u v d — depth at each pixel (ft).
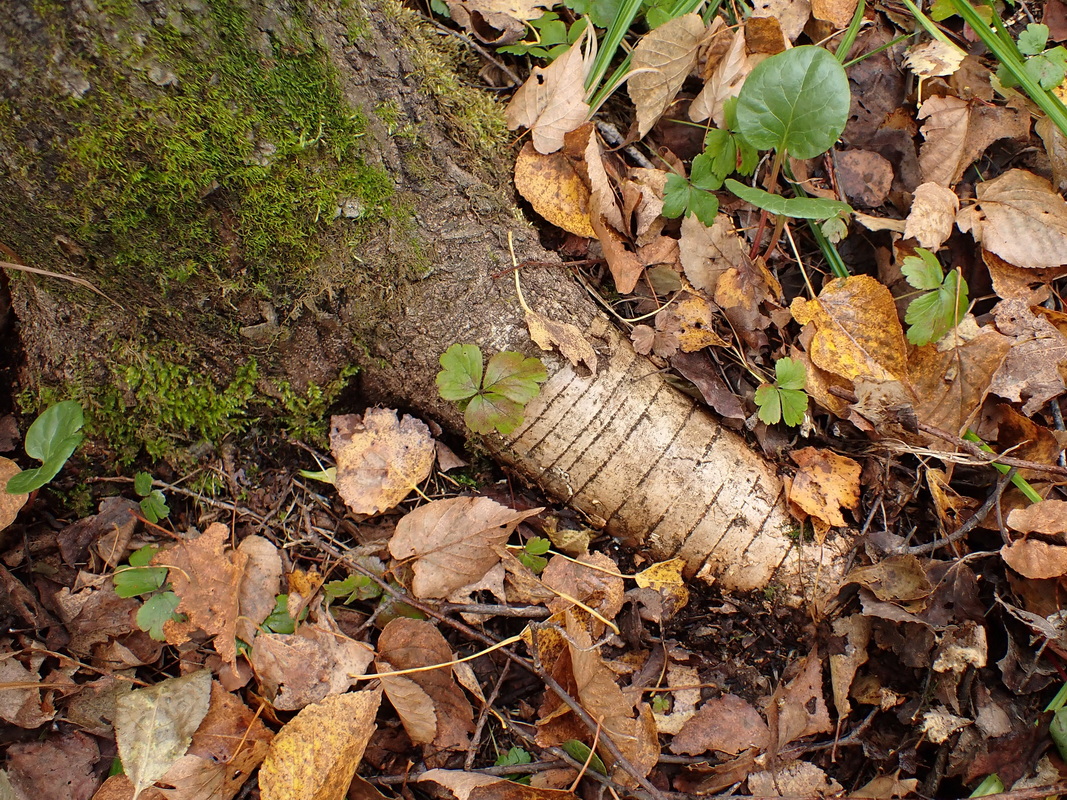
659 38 1.54
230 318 1.40
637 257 1.55
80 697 1.38
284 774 1.33
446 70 1.51
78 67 1.20
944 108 1.60
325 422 1.51
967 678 1.41
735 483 1.46
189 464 1.49
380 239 1.40
